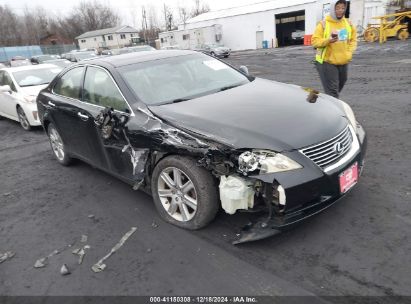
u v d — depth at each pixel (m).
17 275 3.17
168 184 3.50
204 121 3.31
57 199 4.56
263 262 2.93
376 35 24.91
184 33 47.44
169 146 3.30
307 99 3.78
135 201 4.22
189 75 4.41
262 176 2.85
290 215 2.92
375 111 6.69
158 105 3.80
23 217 4.22
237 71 4.89
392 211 3.39
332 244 3.04
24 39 88.56
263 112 3.40
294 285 2.66
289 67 16.06
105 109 4.04
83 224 3.86
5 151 7.13
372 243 2.99
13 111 8.97
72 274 3.08
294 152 2.93
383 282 2.59
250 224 3.09
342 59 5.95
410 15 23.34
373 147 4.95
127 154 3.84
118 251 3.31
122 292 2.80
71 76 5.00
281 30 43.00
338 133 3.23
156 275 2.94
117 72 4.18
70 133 4.94
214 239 3.27
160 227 3.60
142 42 65.25
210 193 3.20
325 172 2.98
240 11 45.34
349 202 3.61
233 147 2.96
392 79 9.70
